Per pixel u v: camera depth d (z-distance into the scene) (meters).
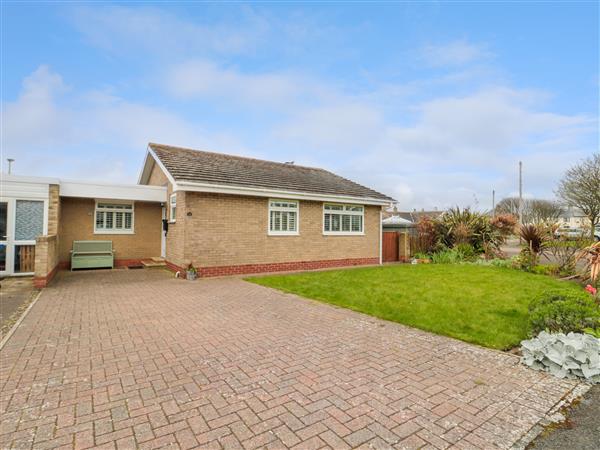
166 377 3.62
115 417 2.84
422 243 17.39
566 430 2.75
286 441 2.53
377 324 5.73
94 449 2.41
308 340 4.89
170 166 11.11
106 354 4.28
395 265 14.79
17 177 10.27
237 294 8.12
